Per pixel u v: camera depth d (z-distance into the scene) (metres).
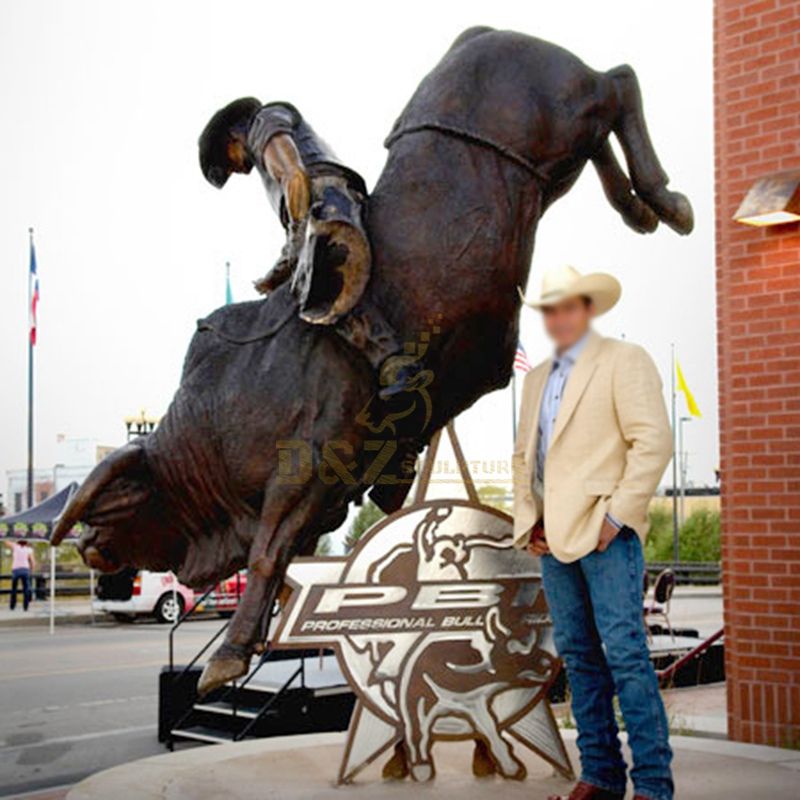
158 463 4.56
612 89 4.85
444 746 5.63
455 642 4.85
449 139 4.59
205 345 4.68
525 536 4.25
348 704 8.37
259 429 4.43
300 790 4.57
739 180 6.96
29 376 35.19
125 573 5.17
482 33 4.95
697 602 27.50
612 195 5.15
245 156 4.80
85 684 12.79
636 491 3.80
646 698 3.80
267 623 4.40
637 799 3.78
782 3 6.84
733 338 6.91
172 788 4.62
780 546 6.63
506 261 4.53
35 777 7.93
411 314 4.45
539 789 4.62
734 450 6.86
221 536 4.60
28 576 25.72
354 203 4.41
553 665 4.96
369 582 4.74
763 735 6.61
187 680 8.92
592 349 4.01
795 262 6.69
